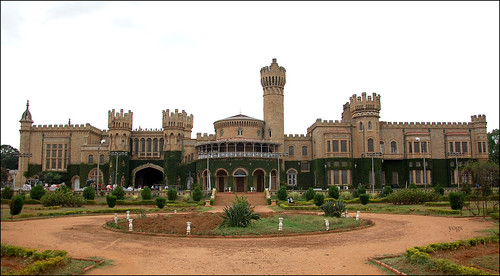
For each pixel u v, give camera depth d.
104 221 37.16
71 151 86.31
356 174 78.69
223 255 21.41
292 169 84.94
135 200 58.38
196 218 35.41
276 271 18.14
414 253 19.73
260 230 28.83
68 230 30.91
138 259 20.48
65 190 54.62
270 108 84.19
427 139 81.25
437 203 48.22
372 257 20.53
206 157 75.94
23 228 32.19
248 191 73.25
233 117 82.69
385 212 43.94
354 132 80.56
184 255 21.44
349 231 29.77
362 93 79.81
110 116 84.31
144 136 87.12
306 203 54.19
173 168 82.69
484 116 82.69
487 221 34.75
